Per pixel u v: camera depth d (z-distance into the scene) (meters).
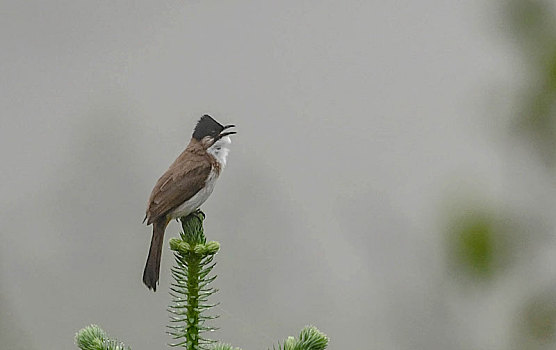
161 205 9.69
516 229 8.98
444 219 9.24
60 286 20.45
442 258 9.34
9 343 17.50
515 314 8.97
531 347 8.80
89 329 8.27
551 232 8.88
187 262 8.08
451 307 10.20
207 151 10.03
